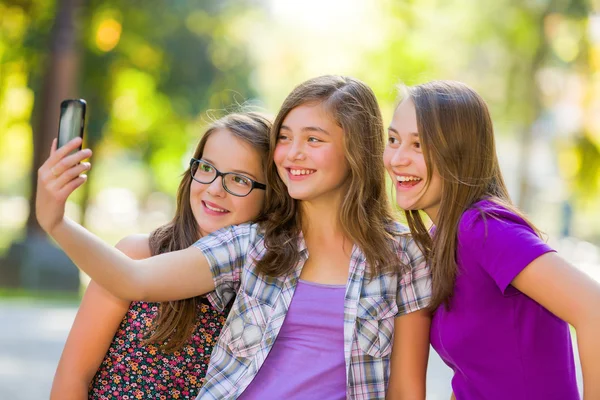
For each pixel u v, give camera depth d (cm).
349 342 353
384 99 2423
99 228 3803
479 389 354
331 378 353
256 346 354
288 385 349
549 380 346
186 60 2423
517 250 327
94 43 2245
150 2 2316
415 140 363
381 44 2594
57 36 1817
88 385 363
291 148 369
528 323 343
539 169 3403
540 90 2500
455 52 2559
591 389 307
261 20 2661
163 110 2652
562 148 2716
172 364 365
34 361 943
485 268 337
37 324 1220
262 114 407
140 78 2539
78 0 1823
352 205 371
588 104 2536
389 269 367
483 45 2545
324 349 355
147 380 363
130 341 365
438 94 364
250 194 385
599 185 2750
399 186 370
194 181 388
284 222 376
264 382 351
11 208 4509
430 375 923
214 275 358
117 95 2475
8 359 945
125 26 2284
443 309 360
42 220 312
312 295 361
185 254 355
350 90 377
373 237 369
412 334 374
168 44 2400
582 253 3225
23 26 2195
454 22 2531
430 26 2547
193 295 354
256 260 362
